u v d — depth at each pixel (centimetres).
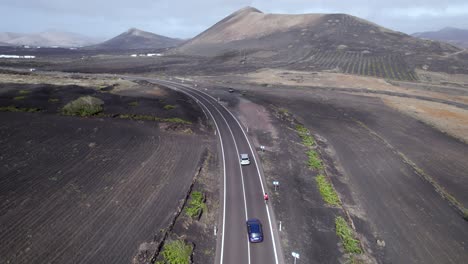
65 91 7606
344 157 4462
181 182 3416
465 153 4766
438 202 3369
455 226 2975
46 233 2469
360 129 5728
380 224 2952
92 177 3366
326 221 2902
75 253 2298
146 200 3028
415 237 2795
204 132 5203
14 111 5547
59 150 3956
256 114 6450
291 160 4203
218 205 3100
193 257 2369
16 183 3117
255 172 3806
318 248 2531
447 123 6216
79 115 5553
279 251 2469
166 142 4522
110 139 4456
